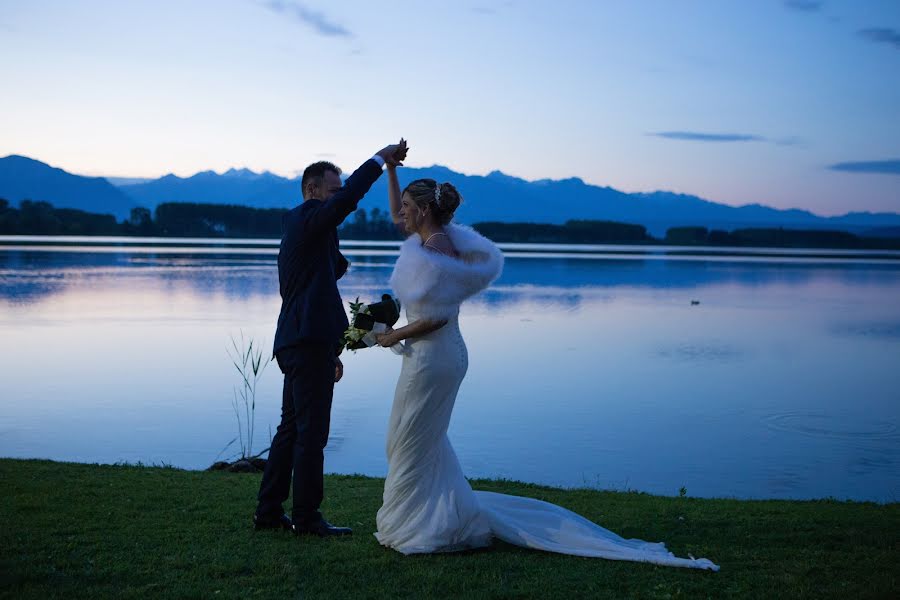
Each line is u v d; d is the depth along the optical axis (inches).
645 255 5162.4
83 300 1323.8
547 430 499.5
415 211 167.2
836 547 179.9
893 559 169.0
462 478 171.8
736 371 775.7
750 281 2479.1
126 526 187.6
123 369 684.7
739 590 147.6
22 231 6884.8
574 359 838.5
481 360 820.0
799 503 266.7
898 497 360.5
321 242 177.6
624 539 175.6
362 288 1632.6
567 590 147.1
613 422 529.7
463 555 166.7
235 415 508.1
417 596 143.9
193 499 220.2
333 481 275.1
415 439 168.2
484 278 165.3
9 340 863.7
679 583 150.9
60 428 467.2
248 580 150.5
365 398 574.2
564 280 2338.8
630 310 1451.8
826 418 556.1
